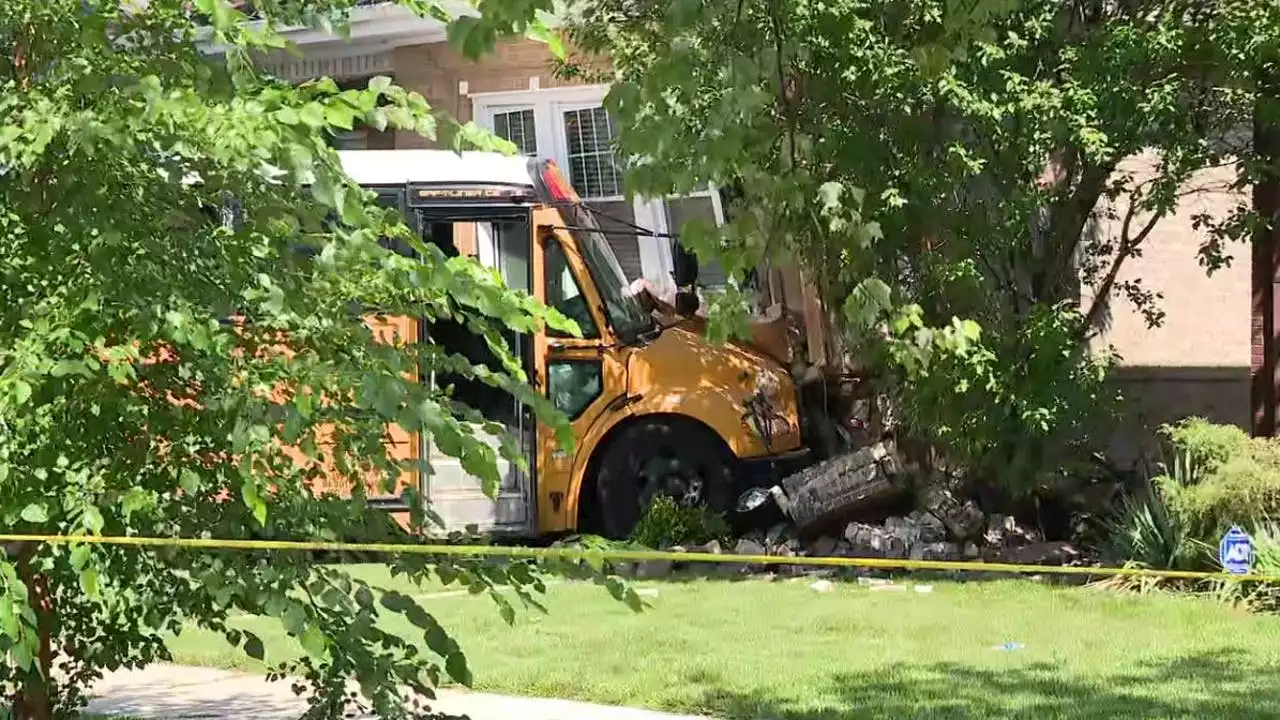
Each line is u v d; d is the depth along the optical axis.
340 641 7.05
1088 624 14.92
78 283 6.82
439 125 6.85
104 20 7.07
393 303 7.57
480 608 16.20
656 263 24.56
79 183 6.79
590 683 12.35
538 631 14.89
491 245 20.22
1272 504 16.33
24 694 8.22
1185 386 25.52
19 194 7.03
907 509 20.08
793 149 6.72
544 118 28.02
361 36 27.97
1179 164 17.38
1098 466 19.69
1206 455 17.34
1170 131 17.06
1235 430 17.80
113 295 6.70
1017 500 19.22
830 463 19.73
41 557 7.05
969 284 17.06
